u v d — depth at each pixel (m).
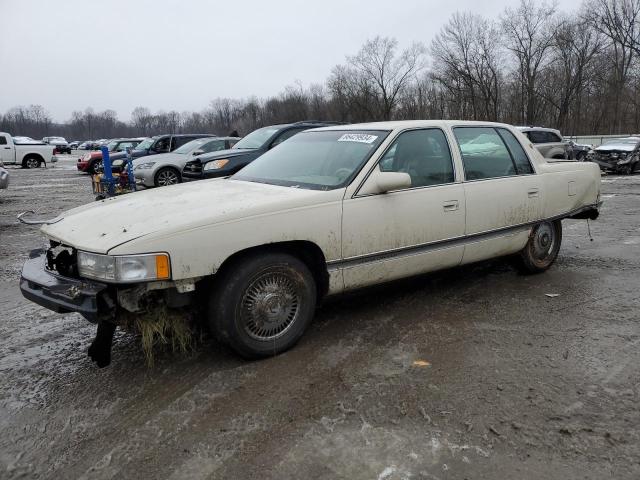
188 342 3.67
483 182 4.61
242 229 3.29
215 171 9.95
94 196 14.44
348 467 2.45
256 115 84.44
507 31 55.03
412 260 4.15
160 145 17.73
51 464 2.54
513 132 5.20
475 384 3.18
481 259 4.75
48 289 3.19
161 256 3.03
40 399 3.16
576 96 54.25
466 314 4.36
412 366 3.43
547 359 3.51
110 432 2.79
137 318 3.30
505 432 2.69
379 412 2.89
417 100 65.25
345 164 4.06
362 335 3.95
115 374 3.45
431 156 4.39
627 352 3.60
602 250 6.75
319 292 3.90
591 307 4.51
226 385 3.23
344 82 66.12
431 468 2.43
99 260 3.01
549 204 5.25
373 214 3.87
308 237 3.57
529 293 4.90
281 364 3.49
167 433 2.76
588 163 5.86
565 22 53.41
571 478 2.34
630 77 53.38
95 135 131.62
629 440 2.60
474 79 56.94
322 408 2.95
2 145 28.36
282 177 4.25
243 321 3.41
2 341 4.09
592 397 3.01
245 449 2.60
